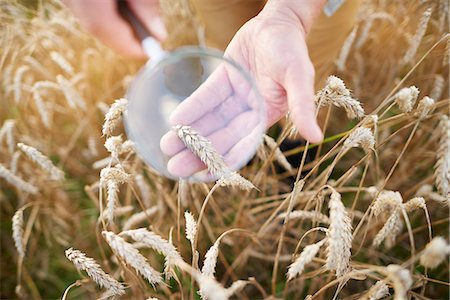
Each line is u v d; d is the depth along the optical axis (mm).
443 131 386
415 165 567
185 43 750
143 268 328
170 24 740
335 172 635
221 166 351
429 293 508
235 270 559
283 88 394
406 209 381
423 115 384
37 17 705
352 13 523
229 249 570
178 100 395
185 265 314
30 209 613
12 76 657
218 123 393
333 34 529
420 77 570
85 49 714
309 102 348
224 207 601
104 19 469
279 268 557
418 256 302
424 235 550
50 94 680
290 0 398
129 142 413
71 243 608
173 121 390
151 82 398
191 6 738
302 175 629
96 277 355
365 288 518
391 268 300
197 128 392
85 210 619
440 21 567
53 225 616
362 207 582
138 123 398
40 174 611
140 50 494
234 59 426
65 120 696
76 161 664
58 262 597
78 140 674
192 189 503
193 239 355
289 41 373
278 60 373
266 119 400
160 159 400
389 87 645
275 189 556
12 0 690
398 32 648
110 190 386
